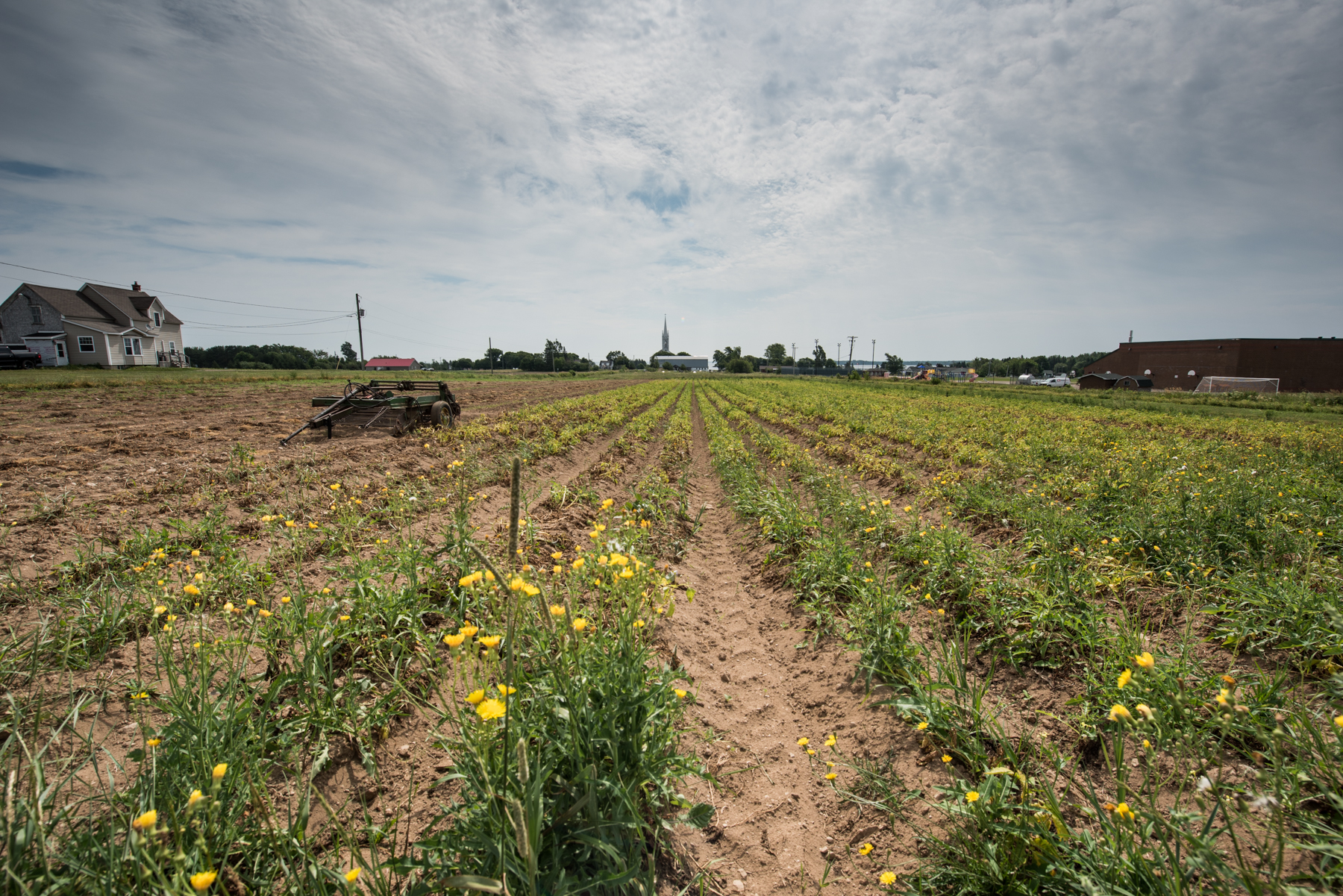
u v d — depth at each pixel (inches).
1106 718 110.1
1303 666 121.3
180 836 65.4
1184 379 2180.1
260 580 167.6
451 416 560.7
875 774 111.9
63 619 141.6
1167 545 194.4
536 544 210.2
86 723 113.3
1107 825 79.7
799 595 195.3
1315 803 88.5
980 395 1480.1
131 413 601.3
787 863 94.4
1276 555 179.0
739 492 327.0
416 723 122.6
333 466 356.5
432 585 163.9
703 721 132.8
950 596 176.2
